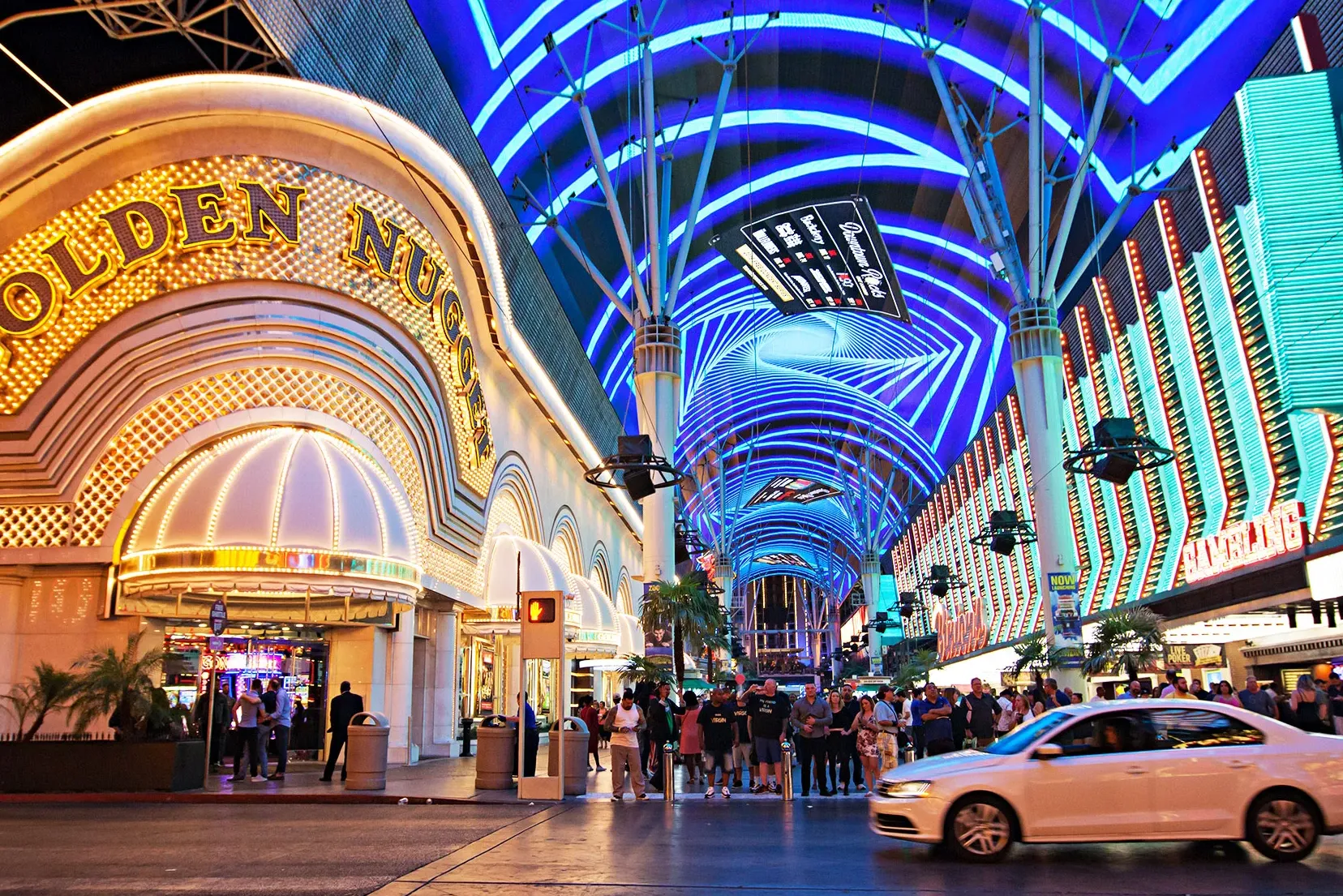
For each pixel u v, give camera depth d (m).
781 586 165.25
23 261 17.20
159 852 9.10
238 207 18.16
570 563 43.59
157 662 15.62
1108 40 35.62
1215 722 8.84
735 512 107.06
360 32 19.34
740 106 43.09
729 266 55.47
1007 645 46.41
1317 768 8.56
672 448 32.88
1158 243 35.34
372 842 9.89
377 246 20.06
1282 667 28.02
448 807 13.77
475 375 25.02
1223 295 31.06
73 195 17.42
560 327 34.97
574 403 39.88
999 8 36.91
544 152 36.12
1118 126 38.53
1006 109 41.22
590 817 12.62
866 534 93.12
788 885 7.62
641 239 47.66
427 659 24.45
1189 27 32.97
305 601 19.77
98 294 17.47
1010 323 34.25
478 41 30.45
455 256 23.47
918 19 38.50
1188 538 35.38
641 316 33.84
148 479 17.56
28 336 17.11
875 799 9.12
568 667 42.91
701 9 37.06
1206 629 31.67
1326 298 24.09
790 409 79.62
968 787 8.67
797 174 48.12
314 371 19.02
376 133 19.41
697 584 34.34
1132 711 8.91
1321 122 24.62
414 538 19.75
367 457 19.81
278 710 17.58
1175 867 8.32
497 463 28.88
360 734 15.41
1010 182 44.31
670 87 40.25
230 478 17.48
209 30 17.05
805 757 15.89
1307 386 23.78
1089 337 42.66
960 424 69.75
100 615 17.34
